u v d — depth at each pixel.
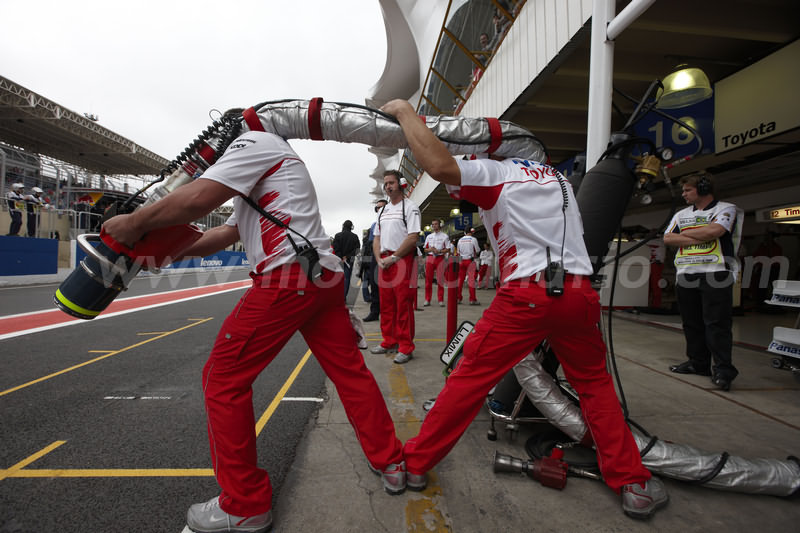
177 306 7.24
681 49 3.71
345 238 5.62
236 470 1.19
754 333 4.63
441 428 1.39
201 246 1.49
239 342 1.19
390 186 3.36
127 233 1.11
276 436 1.92
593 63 2.10
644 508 1.27
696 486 1.47
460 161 1.29
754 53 3.75
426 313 6.70
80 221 15.39
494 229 1.40
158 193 1.29
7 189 14.67
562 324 1.28
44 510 1.34
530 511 1.33
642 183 1.61
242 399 1.22
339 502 1.38
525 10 4.09
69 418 2.16
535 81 3.93
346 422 2.07
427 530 1.23
